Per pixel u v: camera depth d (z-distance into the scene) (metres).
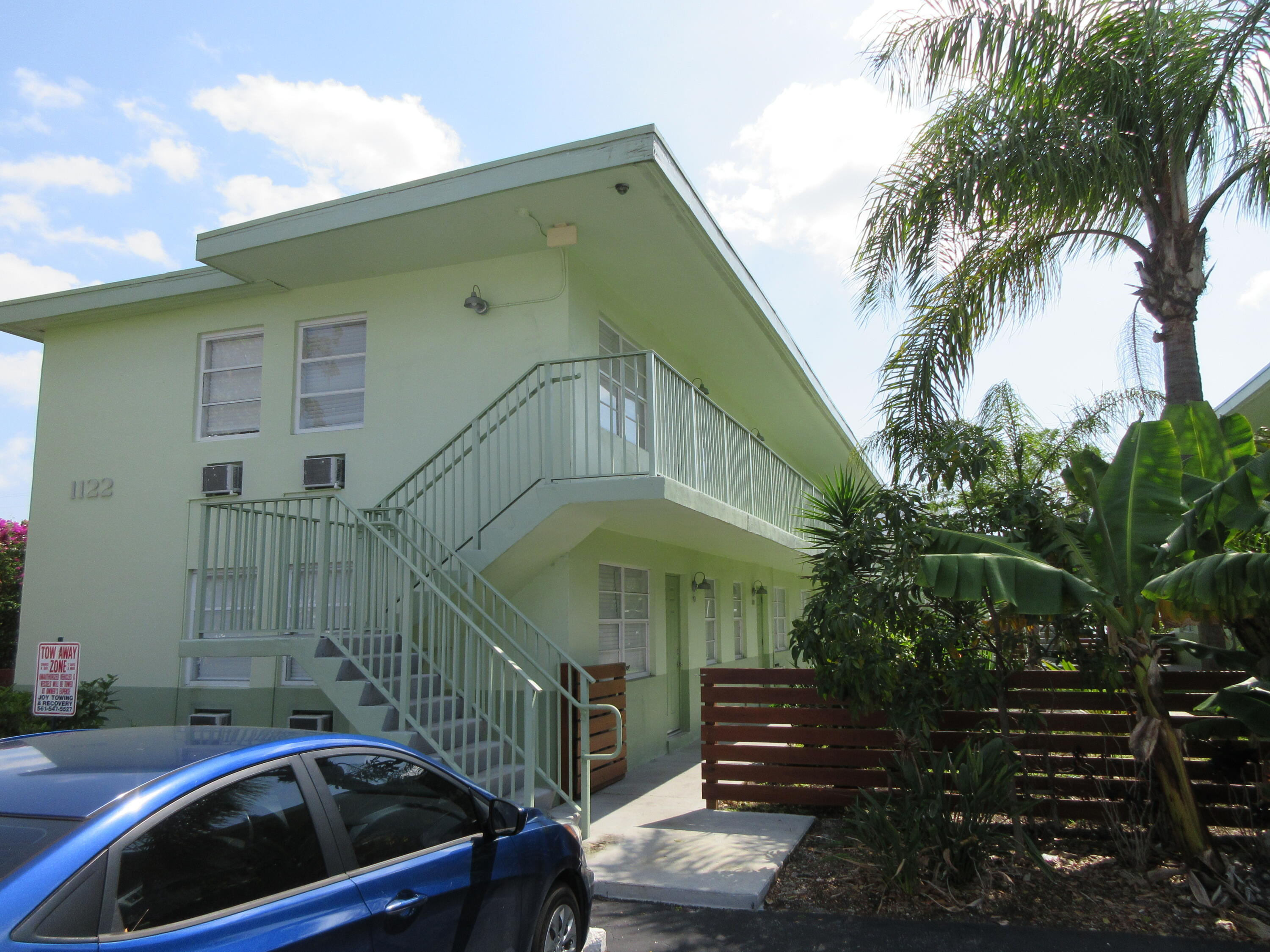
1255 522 5.20
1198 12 7.40
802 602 23.05
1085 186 7.25
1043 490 6.88
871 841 5.77
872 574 6.86
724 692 7.80
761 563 17.14
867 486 8.91
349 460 9.93
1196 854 5.41
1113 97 7.36
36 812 2.35
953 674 6.54
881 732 7.32
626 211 8.70
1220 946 4.69
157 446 10.87
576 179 8.09
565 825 4.32
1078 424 9.52
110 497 10.95
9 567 15.43
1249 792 6.12
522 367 9.45
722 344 12.91
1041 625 6.87
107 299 10.98
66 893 2.09
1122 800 6.38
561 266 9.50
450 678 8.38
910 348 8.53
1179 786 5.54
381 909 2.85
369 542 7.36
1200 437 6.56
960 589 5.69
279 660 9.77
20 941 1.95
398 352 9.99
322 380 10.44
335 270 10.05
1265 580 4.82
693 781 9.44
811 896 5.59
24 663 10.91
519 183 8.23
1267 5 6.91
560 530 8.48
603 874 5.93
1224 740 6.35
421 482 9.55
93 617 10.69
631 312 11.32
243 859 2.56
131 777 2.55
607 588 10.40
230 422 10.73
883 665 6.38
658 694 11.50
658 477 7.71
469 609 8.74
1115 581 5.78
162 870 2.34
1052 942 4.78
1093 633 6.57
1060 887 5.54
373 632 7.15
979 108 7.73
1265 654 6.13
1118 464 6.29
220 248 9.54
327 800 2.98
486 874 3.46
